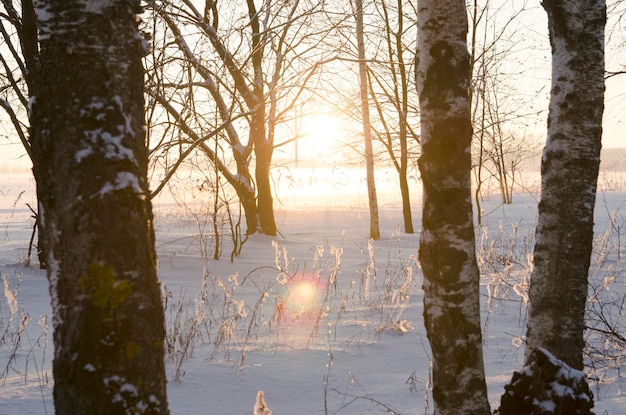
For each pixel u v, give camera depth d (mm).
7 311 7402
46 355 5578
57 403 2045
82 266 2010
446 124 3023
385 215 24281
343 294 8531
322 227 19141
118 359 2010
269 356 5344
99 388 1986
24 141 9695
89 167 2020
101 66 2053
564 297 3713
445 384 3064
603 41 3777
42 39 2070
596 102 3754
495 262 10617
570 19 3758
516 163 27844
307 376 4828
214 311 7328
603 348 5418
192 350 5301
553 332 3729
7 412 4000
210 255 12086
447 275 3037
